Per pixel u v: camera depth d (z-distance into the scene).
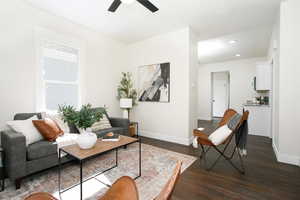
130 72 4.36
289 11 2.37
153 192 1.68
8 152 1.67
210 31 3.54
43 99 2.68
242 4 2.49
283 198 1.59
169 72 3.62
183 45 3.38
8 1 2.28
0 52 2.23
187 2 2.45
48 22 2.75
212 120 6.78
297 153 2.36
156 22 3.12
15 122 1.97
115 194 0.93
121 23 3.18
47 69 2.78
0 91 2.24
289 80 2.39
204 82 7.07
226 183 1.86
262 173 2.10
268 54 4.63
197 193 1.68
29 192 1.65
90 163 2.38
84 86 3.33
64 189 1.72
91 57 3.50
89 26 3.31
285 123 2.43
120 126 3.19
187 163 2.41
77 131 2.70
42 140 2.11
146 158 2.59
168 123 3.65
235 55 5.59
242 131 2.20
